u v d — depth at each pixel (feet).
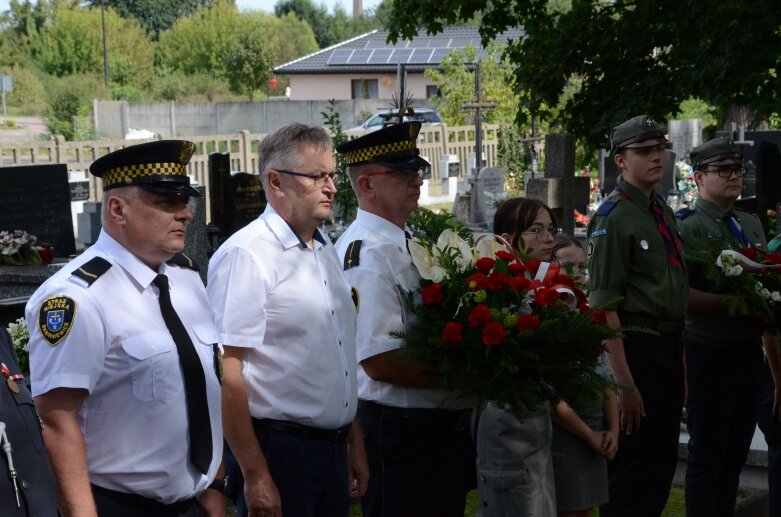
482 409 11.25
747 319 15.43
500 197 55.16
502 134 78.74
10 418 7.89
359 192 12.32
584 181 32.50
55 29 185.68
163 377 9.20
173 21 253.65
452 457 12.07
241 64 178.29
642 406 14.17
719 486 16.02
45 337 8.86
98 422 9.10
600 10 28.40
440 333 11.37
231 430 10.21
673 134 62.75
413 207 12.22
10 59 182.60
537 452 12.01
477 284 11.45
